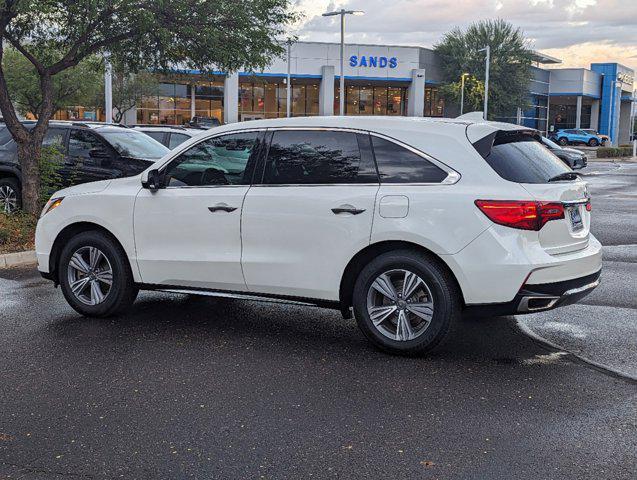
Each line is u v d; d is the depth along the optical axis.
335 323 6.56
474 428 4.16
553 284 5.12
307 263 5.67
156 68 13.19
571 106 85.56
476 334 6.18
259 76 57.12
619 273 8.98
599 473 3.60
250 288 5.95
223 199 5.96
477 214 5.12
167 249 6.25
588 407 4.50
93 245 6.57
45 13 11.32
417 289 5.39
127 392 4.75
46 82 11.50
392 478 3.55
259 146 5.98
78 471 3.63
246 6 12.05
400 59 61.09
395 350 5.49
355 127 5.68
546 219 5.13
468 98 64.06
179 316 6.79
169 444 3.95
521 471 3.62
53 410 4.43
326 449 3.88
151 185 6.24
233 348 5.75
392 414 4.38
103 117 53.28
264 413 4.39
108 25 11.42
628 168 34.94
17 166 12.20
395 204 5.35
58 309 7.03
